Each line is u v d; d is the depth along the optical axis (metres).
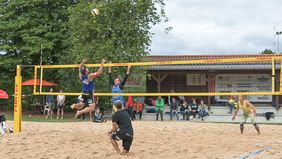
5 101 32.66
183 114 26.44
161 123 19.38
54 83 30.72
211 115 26.69
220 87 30.08
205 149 11.16
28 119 23.92
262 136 14.15
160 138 13.25
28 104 31.31
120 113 10.26
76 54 26.94
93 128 15.97
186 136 13.82
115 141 10.32
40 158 9.81
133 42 27.20
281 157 9.83
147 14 27.55
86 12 26.97
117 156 10.00
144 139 12.96
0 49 31.08
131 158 9.79
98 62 25.95
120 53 26.39
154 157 9.95
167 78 31.09
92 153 10.36
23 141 12.22
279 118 26.89
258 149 11.19
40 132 14.17
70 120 23.59
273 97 28.83
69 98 30.03
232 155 10.14
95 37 27.48
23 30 30.25
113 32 26.77
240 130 15.73
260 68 28.72
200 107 26.91
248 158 9.71
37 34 30.33
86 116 25.53
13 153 10.47
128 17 27.16
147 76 29.02
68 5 31.47
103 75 25.83
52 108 25.98
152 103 29.23
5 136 13.30
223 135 14.27
